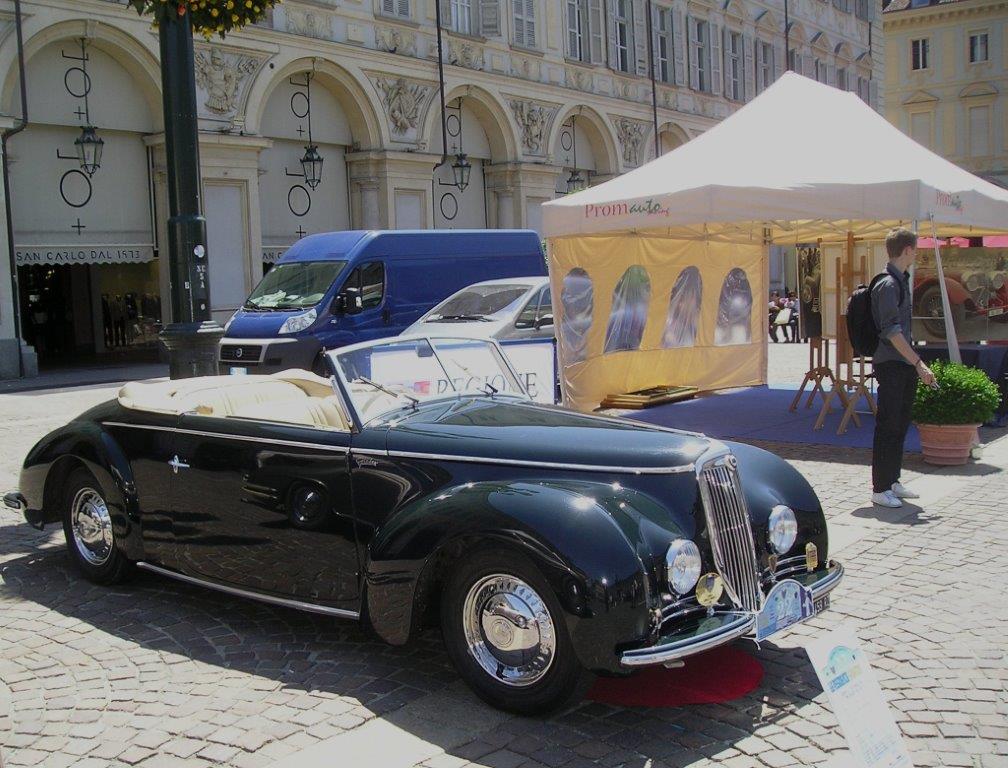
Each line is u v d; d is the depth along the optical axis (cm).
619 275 1263
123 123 2061
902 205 901
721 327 1457
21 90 1828
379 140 2472
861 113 1126
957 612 520
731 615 407
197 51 2075
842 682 307
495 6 2758
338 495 475
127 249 2095
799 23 4222
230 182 2164
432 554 414
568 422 481
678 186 1006
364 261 1491
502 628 406
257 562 511
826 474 863
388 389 510
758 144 1061
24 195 1931
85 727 412
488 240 1666
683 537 403
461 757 376
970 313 1249
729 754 374
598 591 375
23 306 2491
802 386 1234
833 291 1206
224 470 520
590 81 3120
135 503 568
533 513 393
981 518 703
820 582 451
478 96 2722
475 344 571
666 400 1316
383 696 434
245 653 490
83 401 1531
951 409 869
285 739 395
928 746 380
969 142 5559
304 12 2286
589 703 420
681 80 3522
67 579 618
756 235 1448
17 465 973
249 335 1423
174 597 579
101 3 1955
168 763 378
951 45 5544
